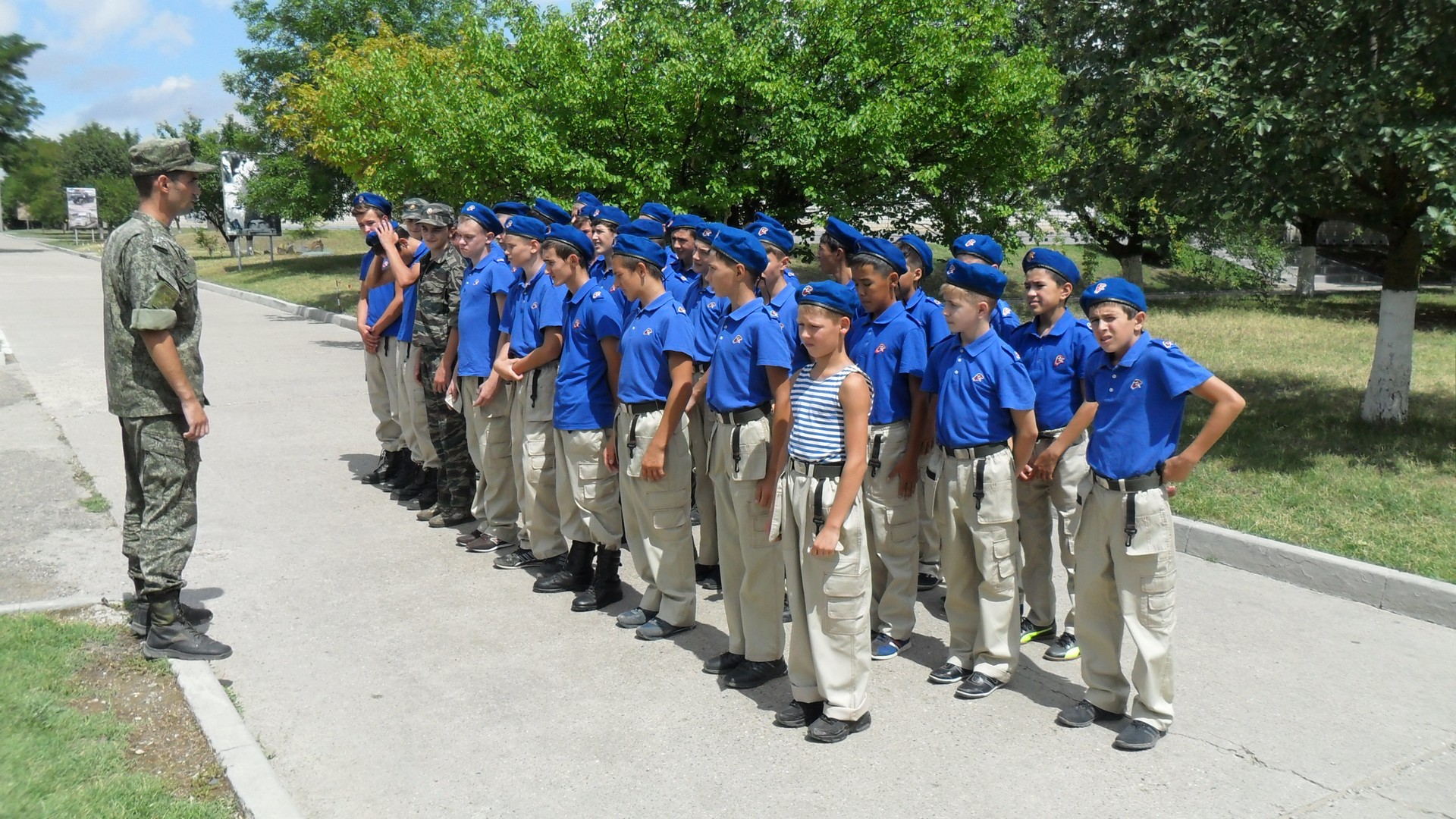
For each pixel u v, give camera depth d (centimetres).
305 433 981
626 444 510
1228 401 390
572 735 421
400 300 721
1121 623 429
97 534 653
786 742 417
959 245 533
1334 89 745
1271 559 613
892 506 500
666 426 482
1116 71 870
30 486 761
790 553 419
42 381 1208
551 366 567
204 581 592
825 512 400
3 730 386
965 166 1395
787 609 562
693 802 373
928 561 613
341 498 766
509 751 408
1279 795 379
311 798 375
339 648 504
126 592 550
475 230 619
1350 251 2819
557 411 549
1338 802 375
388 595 574
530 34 1278
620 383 511
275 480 814
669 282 655
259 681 466
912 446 492
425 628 529
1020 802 374
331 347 1577
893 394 496
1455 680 475
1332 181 842
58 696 421
